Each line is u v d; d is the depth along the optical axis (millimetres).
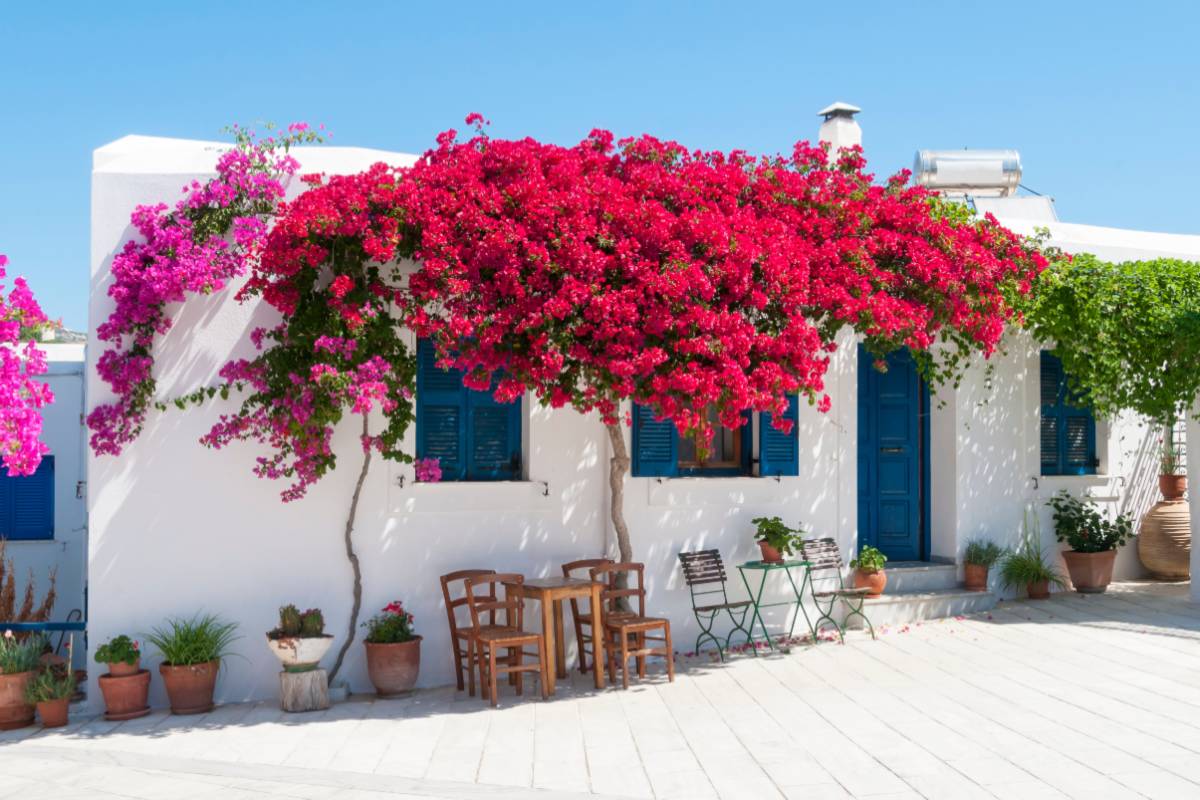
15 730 7527
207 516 8266
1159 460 12656
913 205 9211
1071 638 9531
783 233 8422
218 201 8141
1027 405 11695
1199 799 5383
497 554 8945
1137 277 11078
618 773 6098
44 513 12359
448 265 7684
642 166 8672
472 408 9070
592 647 8969
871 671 8562
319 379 7547
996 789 5633
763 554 9758
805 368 8078
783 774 6000
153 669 8117
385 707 7934
